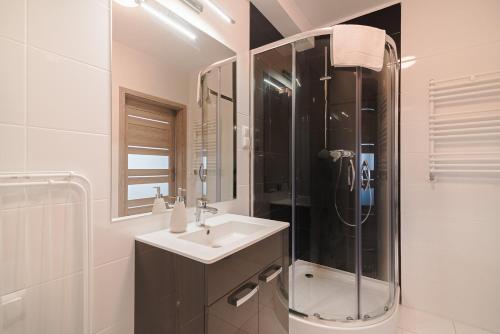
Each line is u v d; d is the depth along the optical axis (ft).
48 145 2.83
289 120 7.18
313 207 7.41
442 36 6.18
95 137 3.28
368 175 6.64
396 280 6.54
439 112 6.23
